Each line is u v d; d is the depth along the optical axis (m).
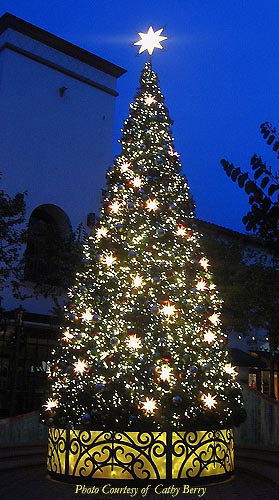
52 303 17.78
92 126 20.33
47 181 18.52
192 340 8.07
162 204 8.90
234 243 19.78
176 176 9.40
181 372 7.77
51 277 16.92
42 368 17.14
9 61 18.27
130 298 8.09
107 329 7.97
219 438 8.07
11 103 18.06
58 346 8.77
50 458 8.29
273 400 11.30
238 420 8.38
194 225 9.23
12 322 16.34
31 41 19.02
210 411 7.82
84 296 8.43
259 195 4.25
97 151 20.25
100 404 7.56
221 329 9.00
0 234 15.09
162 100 10.23
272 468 9.12
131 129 9.80
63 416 7.82
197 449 7.75
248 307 17.72
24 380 16.77
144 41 10.58
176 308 8.18
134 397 7.50
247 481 8.22
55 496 7.00
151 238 8.48
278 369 23.72
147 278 8.20
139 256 8.38
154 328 7.89
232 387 8.35
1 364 16.73
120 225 8.60
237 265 18.83
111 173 9.64
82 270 9.13
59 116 19.36
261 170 4.29
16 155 17.86
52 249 17.17
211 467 7.86
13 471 8.97
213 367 8.08
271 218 4.25
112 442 7.51
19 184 17.77
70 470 7.77
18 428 10.89
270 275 17.47
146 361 7.66
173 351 7.83
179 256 8.56
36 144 18.47
